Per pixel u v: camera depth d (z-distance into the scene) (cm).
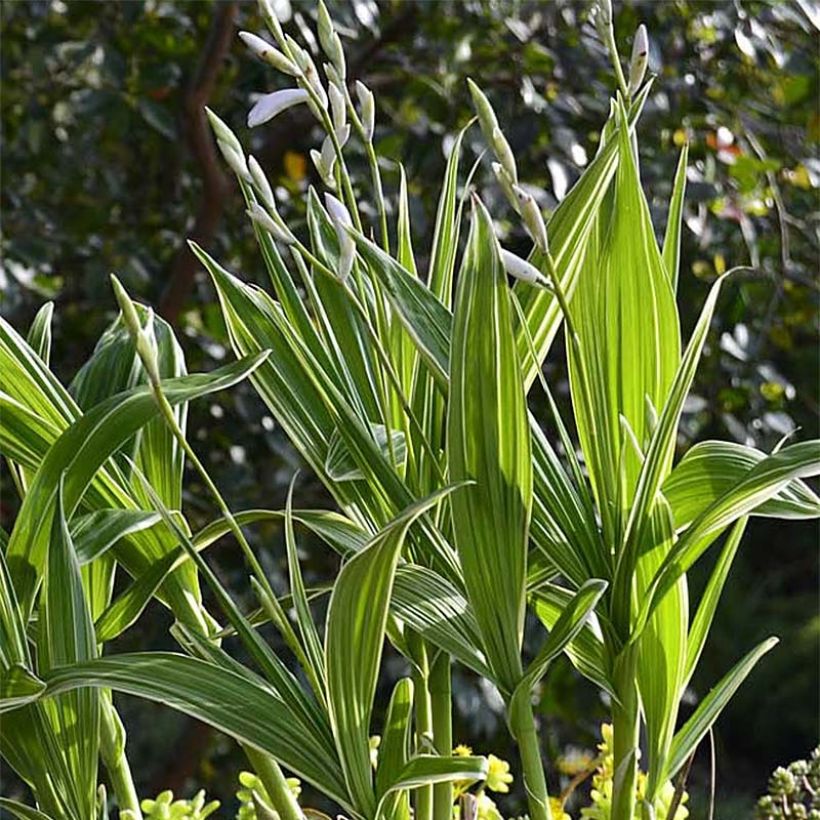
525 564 209
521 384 207
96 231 515
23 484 227
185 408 229
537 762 210
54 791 214
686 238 491
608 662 214
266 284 500
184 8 507
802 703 932
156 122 457
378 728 473
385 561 204
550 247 217
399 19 452
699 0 460
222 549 467
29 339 232
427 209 484
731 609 979
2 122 525
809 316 505
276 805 216
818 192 514
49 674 209
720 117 470
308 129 480
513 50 452
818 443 208
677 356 216
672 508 217
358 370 222
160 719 630
